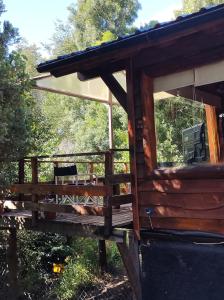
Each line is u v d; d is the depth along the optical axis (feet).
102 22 76.38
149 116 15.61
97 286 25.34
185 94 15.60
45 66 16.01
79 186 16.76
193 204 14.28
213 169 13.76
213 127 16.26
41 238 27.76
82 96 26.45
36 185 18.48
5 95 16.31
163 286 15.02
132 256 15.52
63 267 26.73
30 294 23.32
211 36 13.84
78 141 61.77
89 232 16.67
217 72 14.01
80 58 15.02
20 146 16.97
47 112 70.23
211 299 13.75
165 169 15.19
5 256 23.72
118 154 45.88
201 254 14.05
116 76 21.25
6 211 21.71
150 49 15.35
